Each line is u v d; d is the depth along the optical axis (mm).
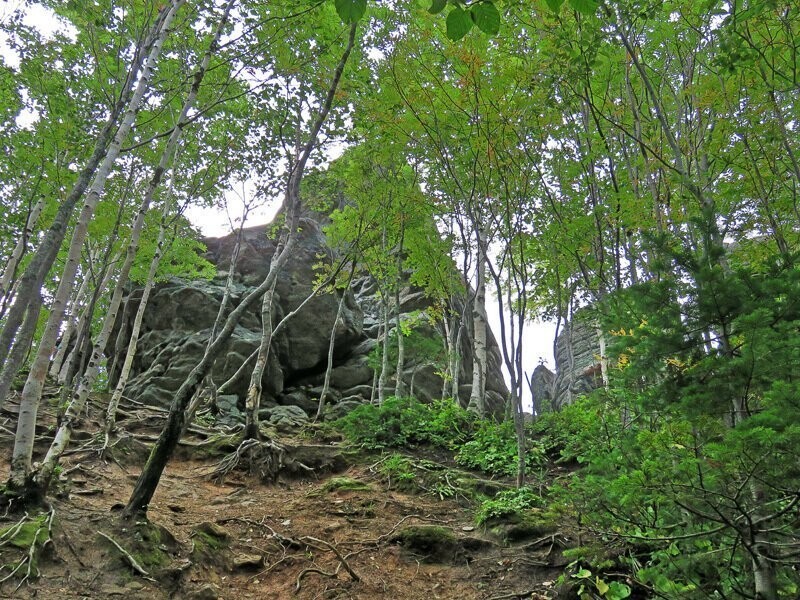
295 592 5105
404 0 8062
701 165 6914
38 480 4996
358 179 12273
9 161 9211
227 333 6000
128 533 4996
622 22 5840
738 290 3082
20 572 4051
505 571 5445
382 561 5805
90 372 6027
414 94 7863
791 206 6820
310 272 19297
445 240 12391
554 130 8453
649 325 3496
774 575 3039
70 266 5348
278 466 8625
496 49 8008
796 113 6594
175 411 5695
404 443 9805
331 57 8727
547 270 10086
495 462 8586
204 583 4871
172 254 12797
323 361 18375
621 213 6746
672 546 3711
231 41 6980
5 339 4383
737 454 2684
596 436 5445
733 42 4988
